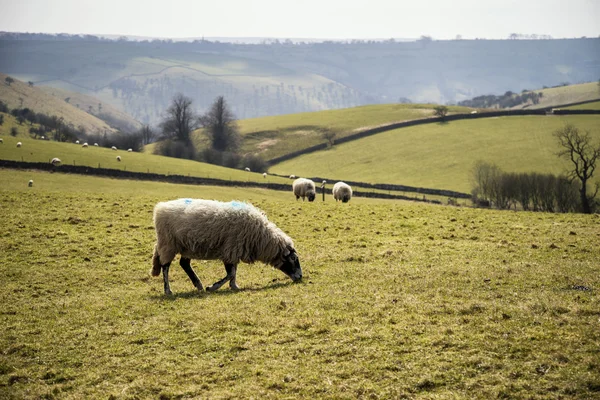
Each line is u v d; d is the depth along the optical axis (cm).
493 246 2250
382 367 1106
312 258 2170
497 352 1125
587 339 1136
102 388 1109
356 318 1368
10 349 1302
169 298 1694
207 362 1186
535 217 3156
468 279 1669
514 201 9025
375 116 19638
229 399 1030
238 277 1991
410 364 1106
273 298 1595
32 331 1425
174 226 1734
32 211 3206
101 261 2252
